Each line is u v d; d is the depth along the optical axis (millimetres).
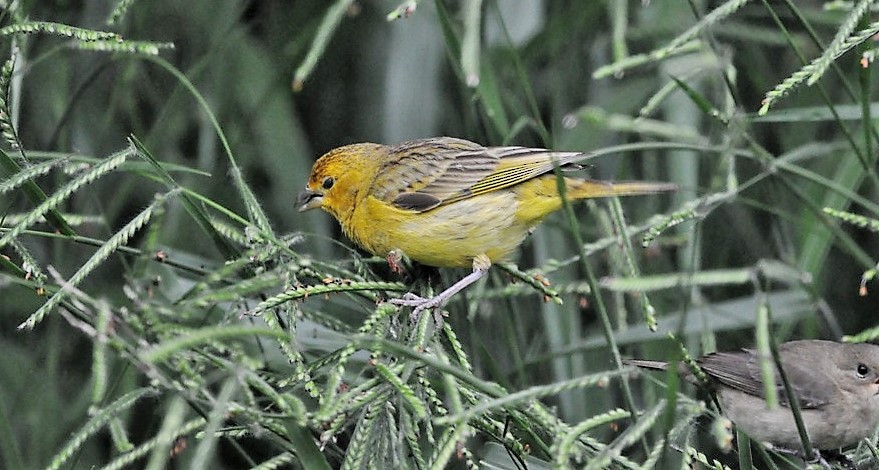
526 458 7789
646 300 7258
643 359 10922
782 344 10258
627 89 12023
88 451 10852
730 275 5957
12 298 10906
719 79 10500
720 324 10266
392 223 10266
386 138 12320
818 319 11633
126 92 11828
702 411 6523
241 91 12242
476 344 9828
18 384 11289
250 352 8977
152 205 7031
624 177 11766
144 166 8586
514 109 11836
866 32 7301
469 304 10430
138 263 8320
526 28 11727
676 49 8750
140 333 6027
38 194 7734
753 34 11992
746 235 12289
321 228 12266
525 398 6039
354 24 12516
